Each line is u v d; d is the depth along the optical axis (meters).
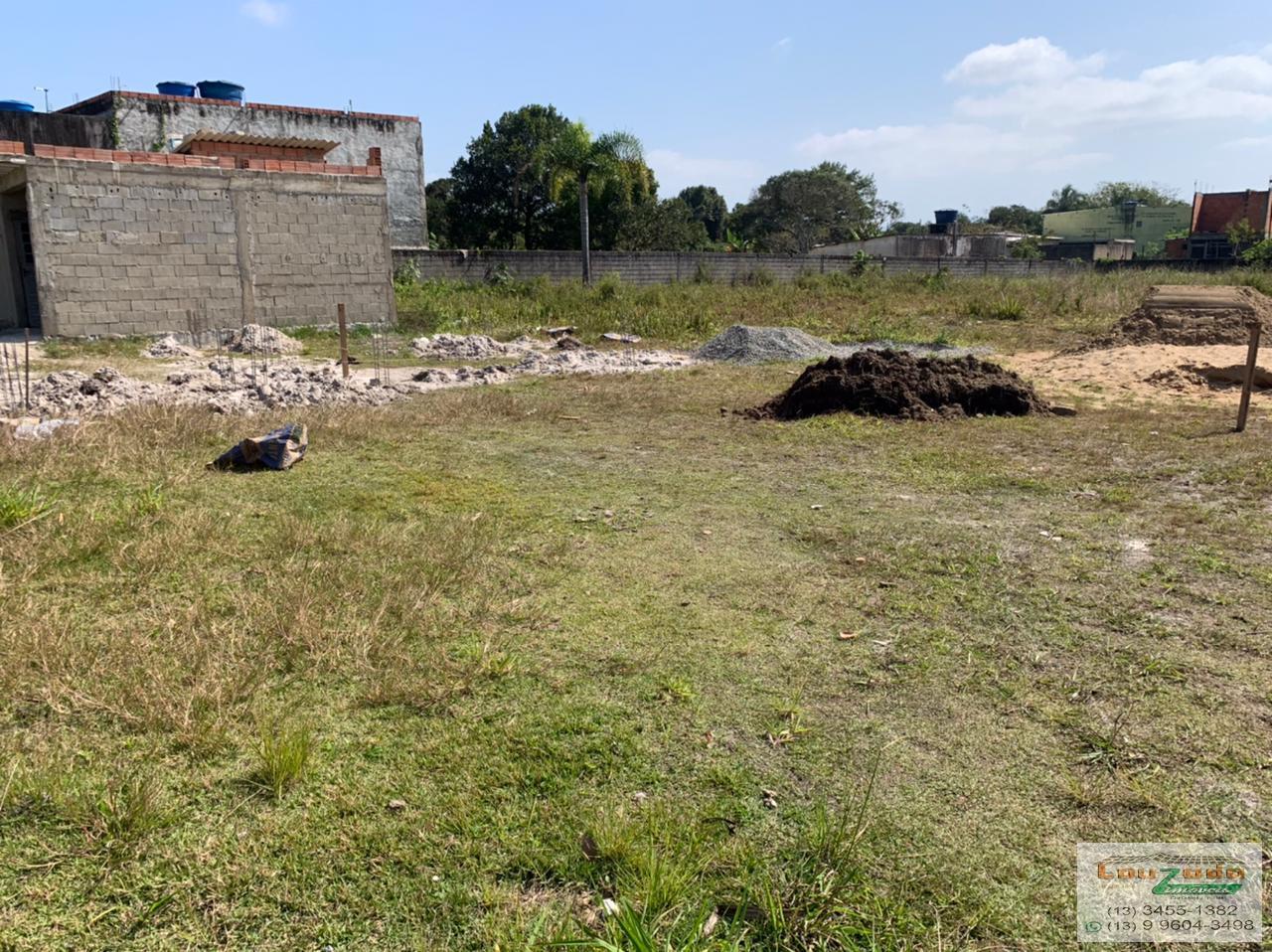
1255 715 3.27
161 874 2.42
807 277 30.81
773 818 2.69
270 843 2.55
